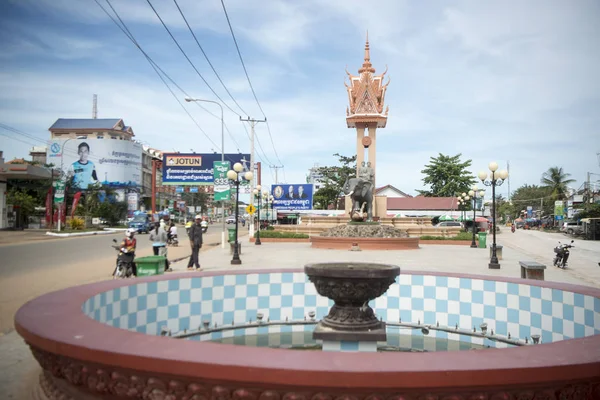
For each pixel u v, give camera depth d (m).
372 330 5.64
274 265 18.47
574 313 6.57
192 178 46.50
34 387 4.88
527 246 35.81
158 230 17.42
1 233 39.72
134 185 74.50
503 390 3.22
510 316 7.46
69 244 29.38
